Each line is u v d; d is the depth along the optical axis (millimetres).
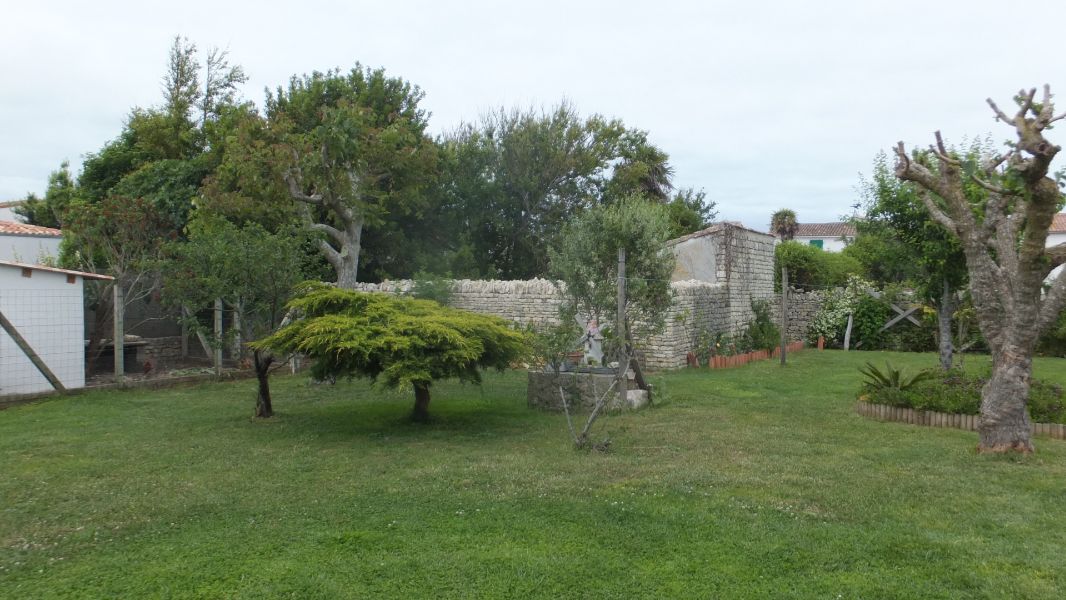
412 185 20094
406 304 10492
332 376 10078
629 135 34000
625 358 10180
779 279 26109
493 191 28641
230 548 5297
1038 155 6723
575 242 10555
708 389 13734
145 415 11188
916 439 9016
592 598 4496
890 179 13172
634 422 10391
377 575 4816
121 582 4727
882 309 24000
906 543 5320
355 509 6215
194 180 21891
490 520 5875
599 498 6480
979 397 9758
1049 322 7957
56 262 20297
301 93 24578
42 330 12703
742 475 7223
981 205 11203
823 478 7121
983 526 5707
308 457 8273
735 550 5215
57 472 7562
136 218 15492
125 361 17547
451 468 7637
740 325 21531
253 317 15617
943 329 13242
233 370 15812
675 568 4918
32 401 12359
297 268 14477
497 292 19250
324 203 17031
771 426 9992
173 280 14508
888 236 13727
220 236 14375
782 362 18469
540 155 29281
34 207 31609
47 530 5746
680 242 21438
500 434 9664
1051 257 7945
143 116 28953
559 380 10133
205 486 7016
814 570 4879
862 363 18828
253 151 16969
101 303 15656
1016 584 4617
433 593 4562
